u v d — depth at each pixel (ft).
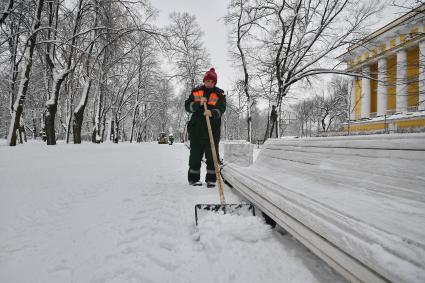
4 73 76.38
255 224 9.11
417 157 7.24
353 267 4.75
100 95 98.22
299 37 74.18
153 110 188.44
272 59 76.84
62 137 171.53
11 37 51.34
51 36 62.34
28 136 182.91
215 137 17.38
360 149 9.35
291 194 8.00
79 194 14.87
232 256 7.70
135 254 7.91
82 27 71.41
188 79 115.03
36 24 52.29
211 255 7.77
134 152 48.03
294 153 13.93
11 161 29.19
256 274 6.84
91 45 69.21
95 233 9.39
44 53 60.75
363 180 8.63
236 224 9.01
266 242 8.50
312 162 11.96
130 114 173.37
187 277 6.79
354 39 68.95
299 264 7.18
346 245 4.89
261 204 9.47
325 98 176.14
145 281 6.62
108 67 85.25
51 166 25.82
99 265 7.32
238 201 13.60
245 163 22.50
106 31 66.69
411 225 5.35
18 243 8.62
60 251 8.09
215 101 17.11
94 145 68.28
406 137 7.73
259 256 7.66
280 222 7.88
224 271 7.02
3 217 10.99
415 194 6.84
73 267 7.23
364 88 137.90
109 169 24.84
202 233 8.86
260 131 268.82
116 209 12.14
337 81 172.76
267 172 14.57
